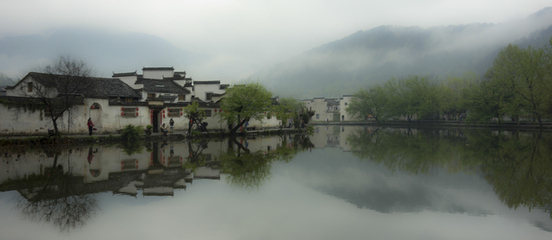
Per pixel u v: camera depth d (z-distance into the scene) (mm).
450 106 78438
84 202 13047
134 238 9578
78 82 32969
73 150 27625
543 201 13406
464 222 11062
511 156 25703
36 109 31203
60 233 9906
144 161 22797
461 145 34156
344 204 13039
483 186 16016
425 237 9789
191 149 29953
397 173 19422
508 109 57375
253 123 54000
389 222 11047
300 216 11586
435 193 14672
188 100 52125
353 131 64000
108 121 35469
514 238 9758
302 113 66625
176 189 15219
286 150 30938
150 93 47188
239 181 17031
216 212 11945
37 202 13008
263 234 9930
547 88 51062
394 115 93500
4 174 18016
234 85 44375
